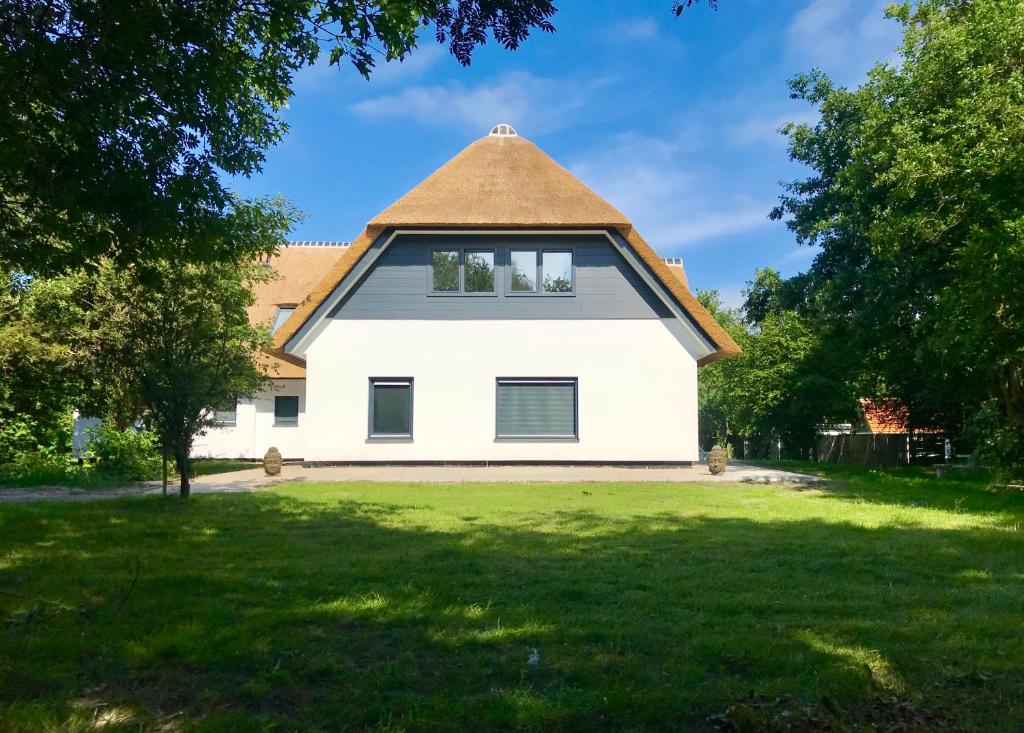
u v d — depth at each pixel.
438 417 20.28
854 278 20.53
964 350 14.07
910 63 15.45
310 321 20.09
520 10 5.89
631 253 20.20
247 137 8.17
